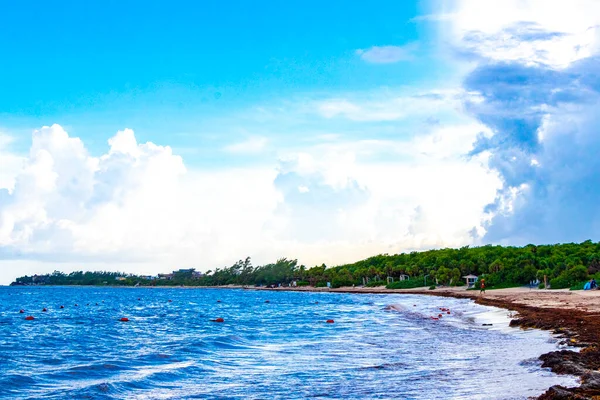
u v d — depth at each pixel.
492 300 87.62
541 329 38.56
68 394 21.19
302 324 58.34
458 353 29.42
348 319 64.44
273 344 37.75
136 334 49.25
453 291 157.50
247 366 27.53
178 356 31.94
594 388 16.88
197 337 44.12
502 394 18.23
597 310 50.28
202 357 31.31
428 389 19.84
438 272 190.00
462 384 20.42
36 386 23.38
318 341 39.09
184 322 65.88
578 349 27.36
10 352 35.62
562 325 38.22
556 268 132.62
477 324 48.94
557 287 116.81
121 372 26.64
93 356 33.09
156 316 80.00
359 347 34.34
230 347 36.06
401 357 28.77
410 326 50.12
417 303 100.19
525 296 94.50
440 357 28.12
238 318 72.44
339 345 35.94
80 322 68.19
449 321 54.69
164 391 21.52
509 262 158.00
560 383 19.27
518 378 20.73
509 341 33.75
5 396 21.05
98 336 47.38
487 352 29.00
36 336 47.69
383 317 65.50
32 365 29.58
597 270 123.56
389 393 19.50
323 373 24.61
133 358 31.38
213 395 20.48
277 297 181.50
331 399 18.97
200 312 91.25
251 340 40.50
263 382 22.88
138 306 119.75
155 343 40.84
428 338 38.16
